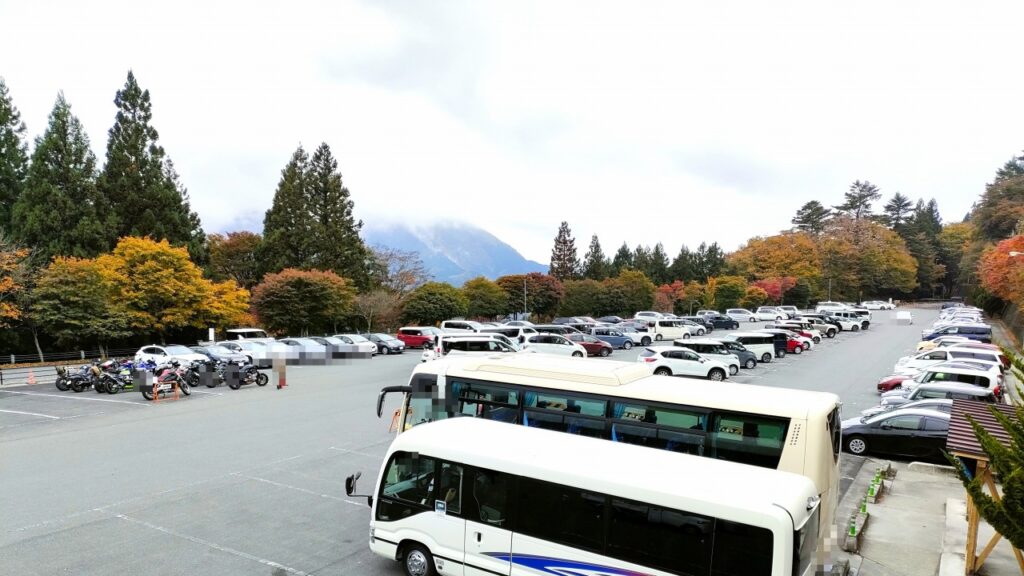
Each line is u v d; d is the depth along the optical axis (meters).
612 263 99.88
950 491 14.40
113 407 22.47
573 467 7.82
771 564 6.51
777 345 40.03
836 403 10.00
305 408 22.16
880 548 11.03
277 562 9.83
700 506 6.93
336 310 49.75
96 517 11.54
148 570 9.42
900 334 57.19
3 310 33.09
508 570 8.09
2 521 11.28
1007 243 37.12
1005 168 80.38
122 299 37.84
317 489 13.34
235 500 12.60
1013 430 7.61
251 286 58.75
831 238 101.50
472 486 8.45
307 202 59.50
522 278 69.38
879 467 16.34
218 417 20.58
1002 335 49.81
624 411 10.77
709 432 9.97
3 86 47.03
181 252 40.06
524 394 11.80
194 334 44.62
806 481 7.51
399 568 9.68
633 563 7.25
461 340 29.28
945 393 20.31
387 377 30.25
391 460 9.26
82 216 43.06
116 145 46.69
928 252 113.81
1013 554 10.65
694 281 84.69
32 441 17.28
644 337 47.91
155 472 14.37
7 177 45.72
